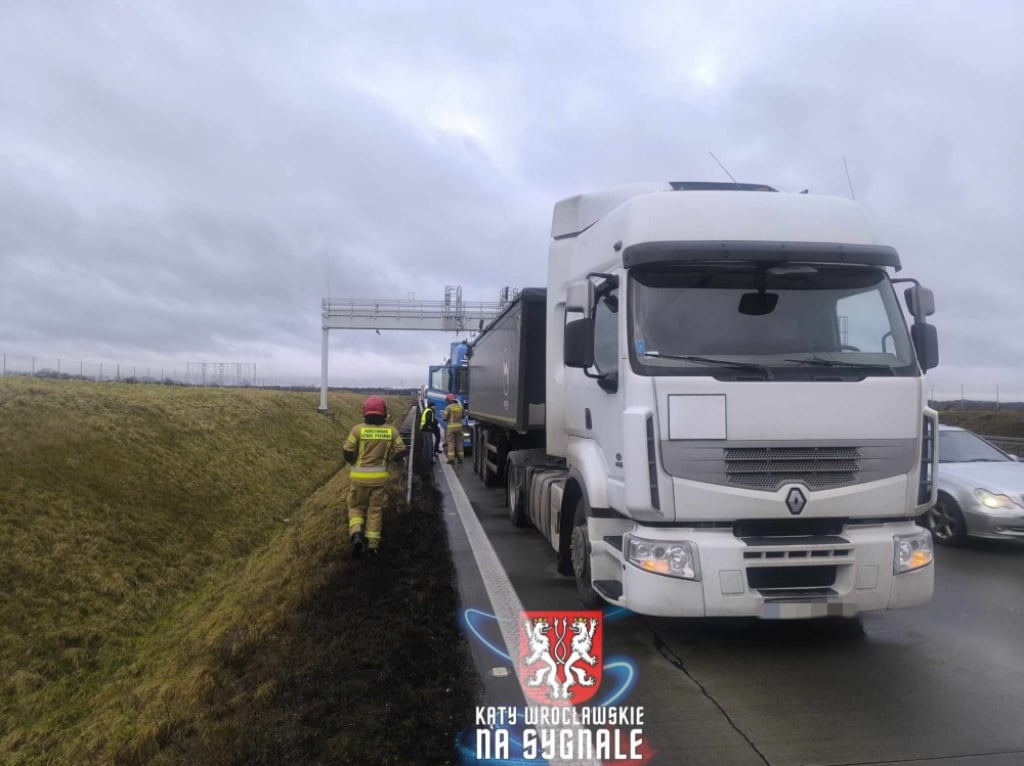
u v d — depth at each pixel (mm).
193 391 33375
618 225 5723
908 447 5027
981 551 8719
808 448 4902
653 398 4902
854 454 4941
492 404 13727
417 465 17562
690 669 5043
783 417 4891
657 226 5355
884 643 5559
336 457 35062
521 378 10219
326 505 16328
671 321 5152
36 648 11750
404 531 9586
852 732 4062
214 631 8836
